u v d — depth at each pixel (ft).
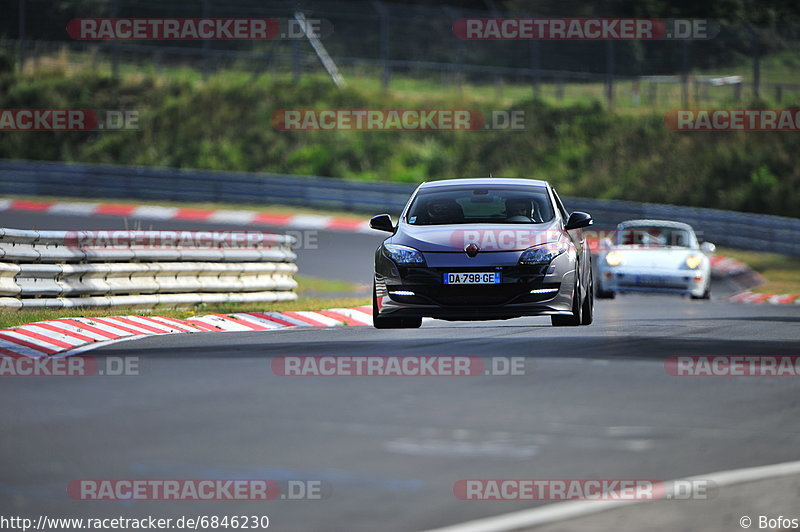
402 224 150.00
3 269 152.87
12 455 65.00
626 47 573.33
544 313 139.95
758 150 458.09
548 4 600.39
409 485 58.54
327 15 536.42
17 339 126.31
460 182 158.81
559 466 63.16
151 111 526.57
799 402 87.97
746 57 563.89
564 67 577.43
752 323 162.30
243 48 577.02
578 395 88.48
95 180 443.73
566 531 50.01
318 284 274.98
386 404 83.05
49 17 586.86
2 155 500.74
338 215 418.92
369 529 50.60
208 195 439.22
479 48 578.66
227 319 159.53
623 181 457.68
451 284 139.23
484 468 62.39
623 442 70.23
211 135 510.58
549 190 156.25
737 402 87.20
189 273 183.62
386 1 590.55
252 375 97.55
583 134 495.41
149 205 428.15
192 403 82.84
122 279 173.37
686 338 134.00
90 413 78.48
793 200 419.95
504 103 523.70
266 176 438.40
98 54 583.58
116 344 123.65
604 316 182.50
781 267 341.21
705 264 240.32
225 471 61.26
